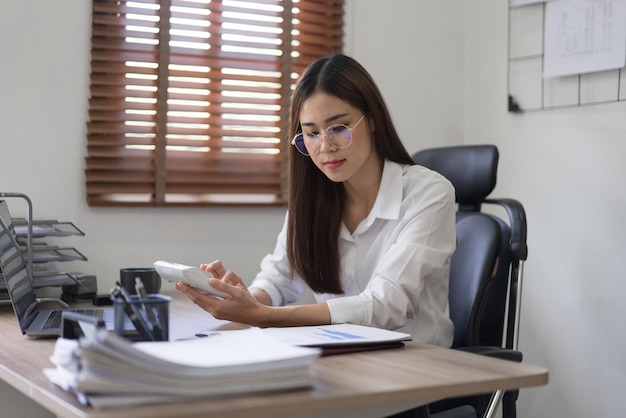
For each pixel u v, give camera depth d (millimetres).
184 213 2666
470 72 3225
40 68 2430
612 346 2650
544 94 2893
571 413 2812
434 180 1849
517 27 2992
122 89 2561
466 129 3246
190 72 2654
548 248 2900
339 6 2932
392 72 3082
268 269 2104
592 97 2717
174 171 2652
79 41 2490
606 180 2668
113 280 2555
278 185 2812
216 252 2723
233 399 968
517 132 3012
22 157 2410
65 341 1053
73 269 2490
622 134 2611
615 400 2641
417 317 1868
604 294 2682
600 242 2691
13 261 1650
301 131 1899
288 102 2811
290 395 999
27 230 2105
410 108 3127
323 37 2906
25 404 2293
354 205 1945
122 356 925
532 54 2932
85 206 2516
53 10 2445
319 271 1945
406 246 1733
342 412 1096
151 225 2615
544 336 2920
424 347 1415
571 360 2812
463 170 2230
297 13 2850
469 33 3229
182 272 1568
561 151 2834
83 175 2512
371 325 1642
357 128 1787
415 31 3127
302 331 1474
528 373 1177
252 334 1236
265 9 2775
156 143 2604
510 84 3027
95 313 1794
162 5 2596
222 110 2705
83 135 2512
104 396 932
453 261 2088
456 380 1115
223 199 2723
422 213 1794
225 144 2730
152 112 2613
